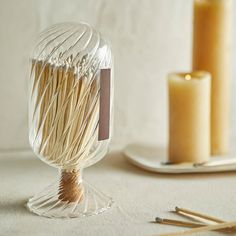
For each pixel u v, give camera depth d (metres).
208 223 0.62
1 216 0.64
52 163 0.65
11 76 0.80
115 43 0.83
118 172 0.76
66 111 0.63
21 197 0.68
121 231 0.61
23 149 0.83
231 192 0.70
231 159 0.79
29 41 0.80
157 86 0.87
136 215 0.64
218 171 0.76
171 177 0.75
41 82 0.63
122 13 0.83
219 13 0.79
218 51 0.80
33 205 0.66
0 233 0.60
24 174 0.75
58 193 0.66
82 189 0.66
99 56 0.64
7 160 0.80
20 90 0.81
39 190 0.70
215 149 0.82
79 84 0.62
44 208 0.65
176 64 0.87
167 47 0.86
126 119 0.86
